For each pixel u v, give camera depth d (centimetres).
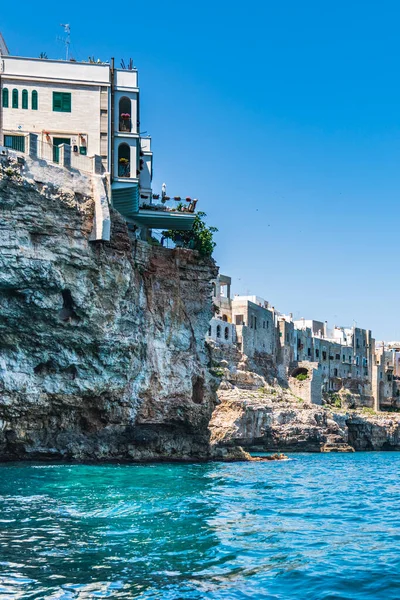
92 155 4841
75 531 2594
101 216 4659
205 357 5928
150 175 6794
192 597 1941
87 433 4978
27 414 4603
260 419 9612
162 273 5619
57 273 4469
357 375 15988
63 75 5300
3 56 5225
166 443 5538
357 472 6144
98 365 4831
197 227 6153
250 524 2933
